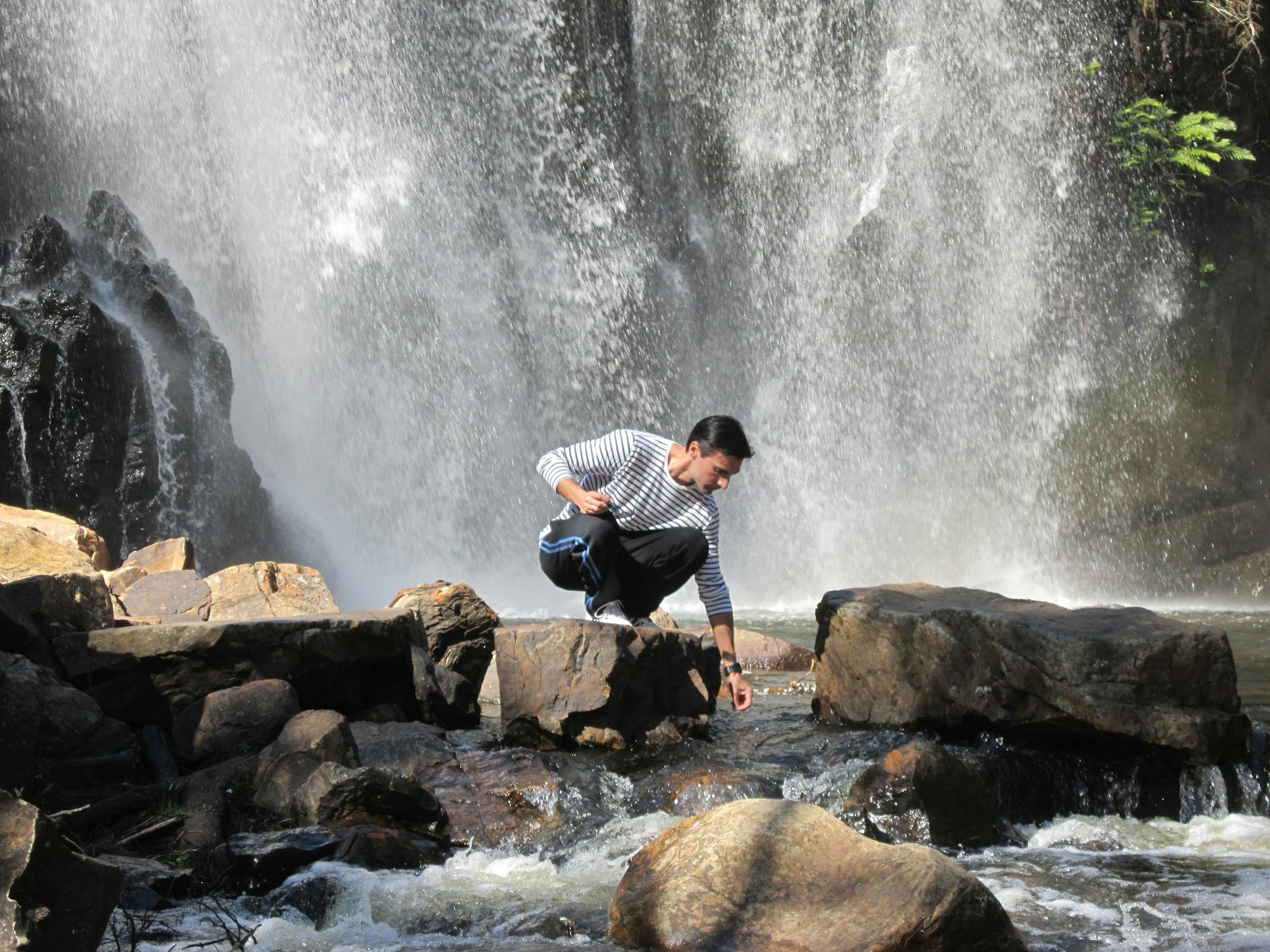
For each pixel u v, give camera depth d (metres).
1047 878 3.47
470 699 5.38
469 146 18.39
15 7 15.19
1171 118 18.39
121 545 11.20
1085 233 18.66
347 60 17.66
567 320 18.70
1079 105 18.52
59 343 10.92
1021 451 18.64
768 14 19.75
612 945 2.90
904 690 5.19
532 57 18.80
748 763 4.55
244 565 6.18
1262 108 18.89
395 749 4.38
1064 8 18.52
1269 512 17.58
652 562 4.82
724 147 20.05
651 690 5.06
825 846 2.99
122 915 3.10
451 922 3.09
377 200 17.59
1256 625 11.60
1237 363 18.67
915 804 3.84
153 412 11.77
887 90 19.67
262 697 4.42
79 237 12.95
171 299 13.12
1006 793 4.20
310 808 3.79
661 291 19.48
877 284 19.47
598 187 19.20
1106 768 4.41
